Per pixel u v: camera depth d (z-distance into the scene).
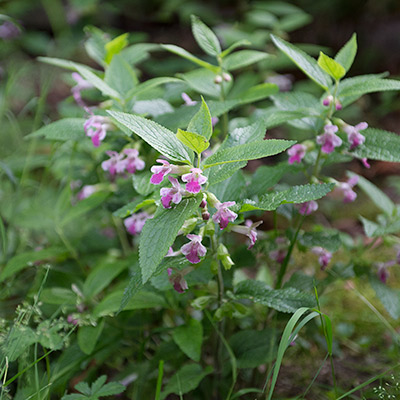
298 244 1.07
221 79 1.10
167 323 1.15
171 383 1.01
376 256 1.32
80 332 1.02
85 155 1.21
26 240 1.20
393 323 1.20
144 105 1.07
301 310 0.94
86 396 0.97
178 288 0.97
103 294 1.14
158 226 0.90
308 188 0.93
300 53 1.03
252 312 1.12
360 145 1.02
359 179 1.11
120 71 1.09
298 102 1.07
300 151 1.04
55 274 1.11
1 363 0.97
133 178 1.03
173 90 1.12
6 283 1.15
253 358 1.02
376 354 1.15
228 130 1.14
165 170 0.91
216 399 1.05
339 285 1.24
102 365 1.12
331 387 1.09
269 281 1.15
